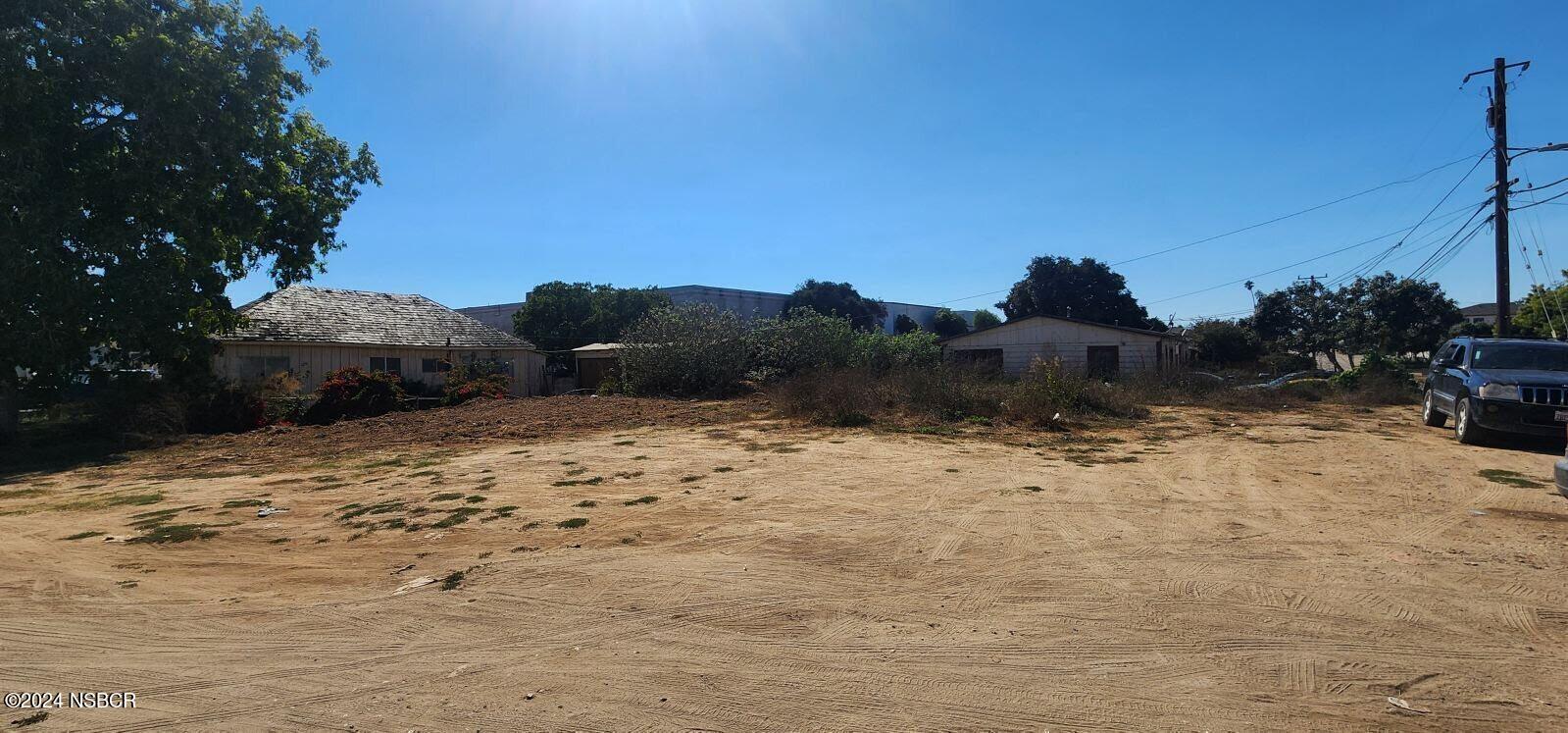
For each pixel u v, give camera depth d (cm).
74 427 1553
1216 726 311
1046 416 1366
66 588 545
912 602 467
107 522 769
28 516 810
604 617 455
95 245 1440
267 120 1675
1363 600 448
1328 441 1154
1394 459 954
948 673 368
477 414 1709
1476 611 427
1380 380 1930
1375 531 602
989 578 507
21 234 1317
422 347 2636
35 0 1345
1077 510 689
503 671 384
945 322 5375
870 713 331
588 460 1039
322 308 2597
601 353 2939
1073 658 379
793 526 650
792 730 318
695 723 326
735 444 1176
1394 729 305
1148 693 342
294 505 820
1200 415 1566
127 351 1589
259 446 1407
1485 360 1153
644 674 376
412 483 920
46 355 1412
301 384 2319
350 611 482
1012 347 3083
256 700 362
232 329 1878
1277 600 452
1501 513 654
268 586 542
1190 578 495
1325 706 325
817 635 420
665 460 1020
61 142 1431
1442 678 348
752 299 4928
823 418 1438
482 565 565
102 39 1409
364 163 2036
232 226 1609
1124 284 4834
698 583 511
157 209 1492
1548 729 302
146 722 342
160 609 496
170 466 1206
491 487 866
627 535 638
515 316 4116
